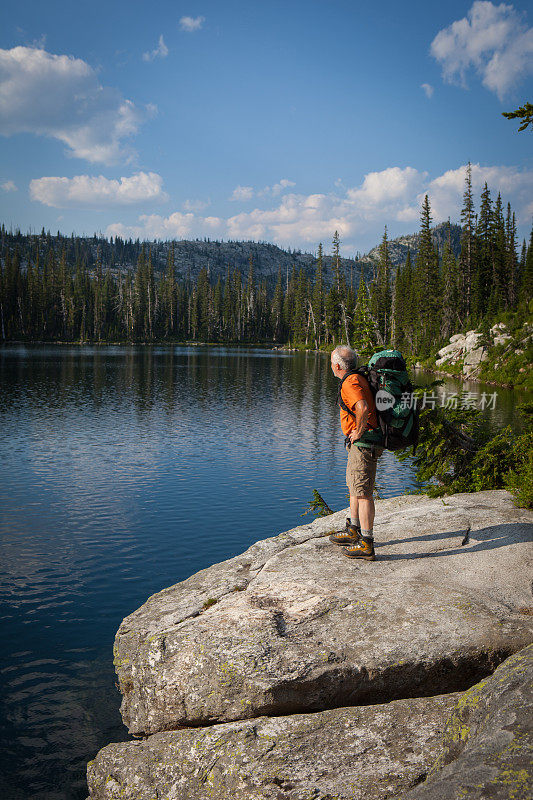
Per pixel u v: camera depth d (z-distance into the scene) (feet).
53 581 34.99
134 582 34.99
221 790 10.10
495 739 7.43
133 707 13.57
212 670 12.11
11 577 35.47
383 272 383.65
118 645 14.48
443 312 314.96
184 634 13.14
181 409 123.65
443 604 13.37
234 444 84.07
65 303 522.88
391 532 18.63
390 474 67.92
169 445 82.43
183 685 12.35
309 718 10.98
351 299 437.17
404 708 10.87
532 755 6.69
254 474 64.90
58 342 491.31
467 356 227.81
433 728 10.16
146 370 232.94
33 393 146.51
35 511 49.62
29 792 17.70
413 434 15.26
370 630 12.60
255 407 129.29
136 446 81.15
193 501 53.42
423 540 17.61
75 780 18.28
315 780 9.48
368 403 15.11
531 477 21.66
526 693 8.10
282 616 13.30
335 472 66.33
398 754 9.70
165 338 557.74
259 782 9.70
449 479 28.71
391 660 11.73
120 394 149.69
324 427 101.19
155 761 11.39
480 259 304.09
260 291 607.78
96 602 32.09
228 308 580.71
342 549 17.02
